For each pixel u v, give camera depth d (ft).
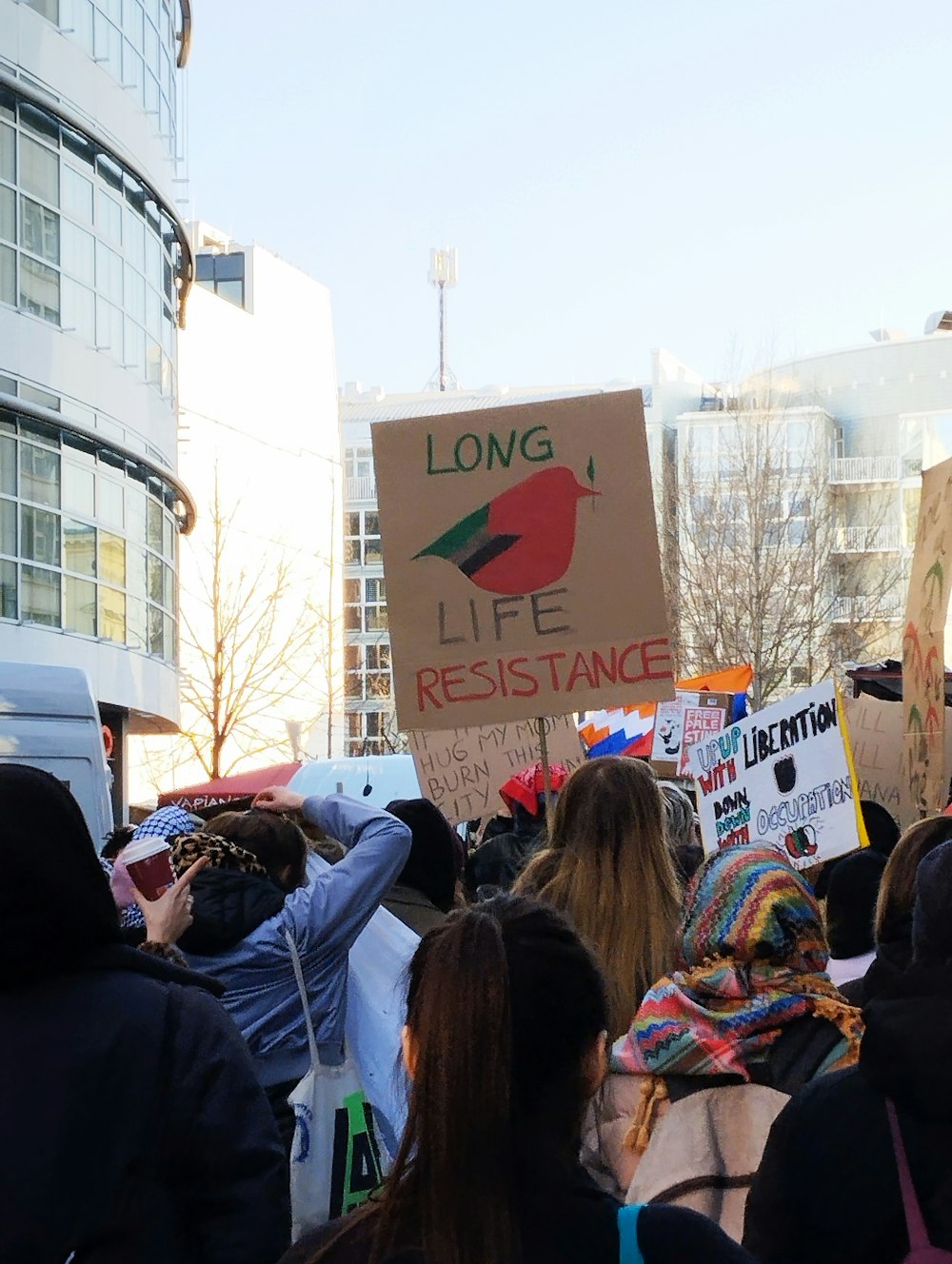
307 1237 7.32
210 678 136.87
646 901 13.20
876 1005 8.61
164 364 104.73
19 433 82.43
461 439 18.72
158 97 102.73
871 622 187.32
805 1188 8.61
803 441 193.98
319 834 21.34
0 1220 8.60
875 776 31.27
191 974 9.84
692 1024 11.06
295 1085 13.98
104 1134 8.92
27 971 9.19
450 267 336.08
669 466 191.83
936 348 245.65
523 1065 7.03
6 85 80.94
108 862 19.94
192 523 112.16
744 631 155.84
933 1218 8.20
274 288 212.84
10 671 31.19
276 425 210.18
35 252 84.17
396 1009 14.03
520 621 18.56
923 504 22.88
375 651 300.81
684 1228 6.89
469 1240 6.76
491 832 31.17
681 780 36.37
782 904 11.21
